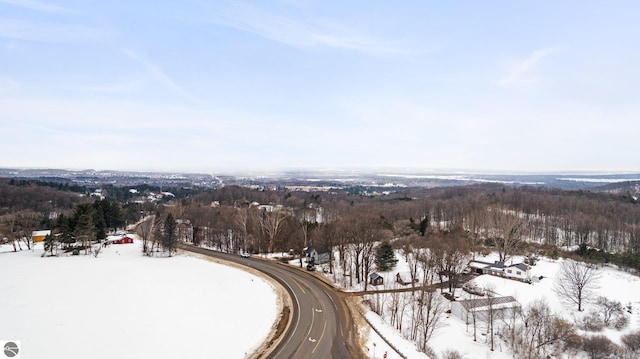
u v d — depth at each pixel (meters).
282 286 68.94
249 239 111.44
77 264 87.75
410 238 107.19
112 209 136.38
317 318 53.19
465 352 50.53
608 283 78.00
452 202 174.50
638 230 116.62
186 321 50.62
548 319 55.91
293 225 111.81
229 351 42.19
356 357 41.91
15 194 188.25
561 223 137.12
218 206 170.00
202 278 74.56
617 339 56.25
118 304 57.38
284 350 42.94
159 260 94.12
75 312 53.66
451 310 63.72
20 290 64.25
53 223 138.25
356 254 80.75
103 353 41.03
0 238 116.38
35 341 43.62
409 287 72.44
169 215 104.19
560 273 80.38
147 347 42.62
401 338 49.16
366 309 58.44
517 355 50.50
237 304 58.19
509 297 65.06
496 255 100.00
